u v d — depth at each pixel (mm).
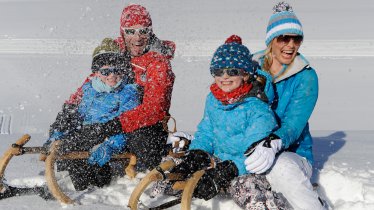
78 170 3584
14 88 9656
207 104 3387
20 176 3840
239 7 17812
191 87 9742
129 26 4047
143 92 3951
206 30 14312
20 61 11680
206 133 3410
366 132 5770
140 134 3764
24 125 7531
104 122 3764
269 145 3049
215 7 17812
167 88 3879
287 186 3086
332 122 8031
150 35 4176
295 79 3500
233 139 3223
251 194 3064
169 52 4305
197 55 11984
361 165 4141
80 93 4066
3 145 4961
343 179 3566
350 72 10711
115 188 3654
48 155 3299
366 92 9531
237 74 3141
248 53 3232
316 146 4895
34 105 8609
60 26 15539
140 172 3916
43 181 3740
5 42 13555
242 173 3168
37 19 16938
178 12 17047
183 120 7895
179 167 3162
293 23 3416
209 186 3057
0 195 3373
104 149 3648
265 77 3340
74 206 3258
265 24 15023
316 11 16984
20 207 3252
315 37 13453
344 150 4711
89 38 13711
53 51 12547
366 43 12828
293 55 3463
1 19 17078
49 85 9805
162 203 3354
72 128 3881
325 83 10078
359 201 3357
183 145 3746
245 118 3176
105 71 3773
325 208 3162
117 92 3855
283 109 3514
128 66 3990
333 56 11844
